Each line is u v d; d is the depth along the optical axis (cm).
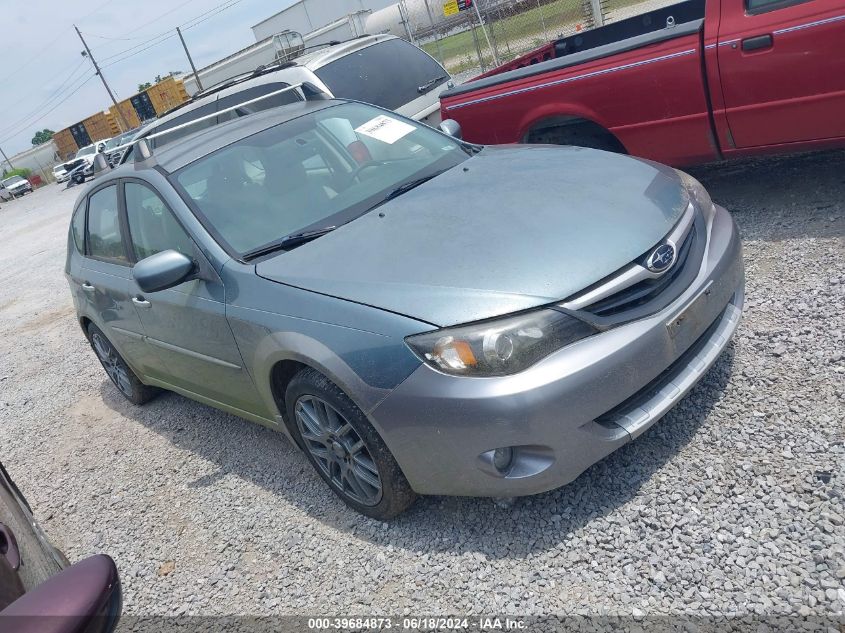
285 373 339
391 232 327
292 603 297
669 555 259
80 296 515
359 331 287
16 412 640
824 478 268
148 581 344
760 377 332
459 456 274
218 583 326
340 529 332
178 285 373
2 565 174
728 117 470
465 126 602
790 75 435
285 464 402
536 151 400
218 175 394
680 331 290
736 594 237
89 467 487
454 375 265
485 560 284
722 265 317
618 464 309
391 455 298
